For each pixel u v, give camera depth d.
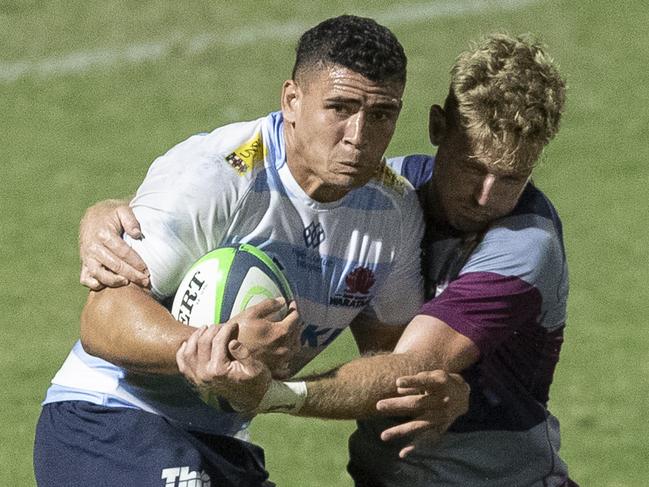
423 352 19.34
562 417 32.50
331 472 29.52
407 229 20.19
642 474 29.86
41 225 42.91
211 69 53.69
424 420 19.00
